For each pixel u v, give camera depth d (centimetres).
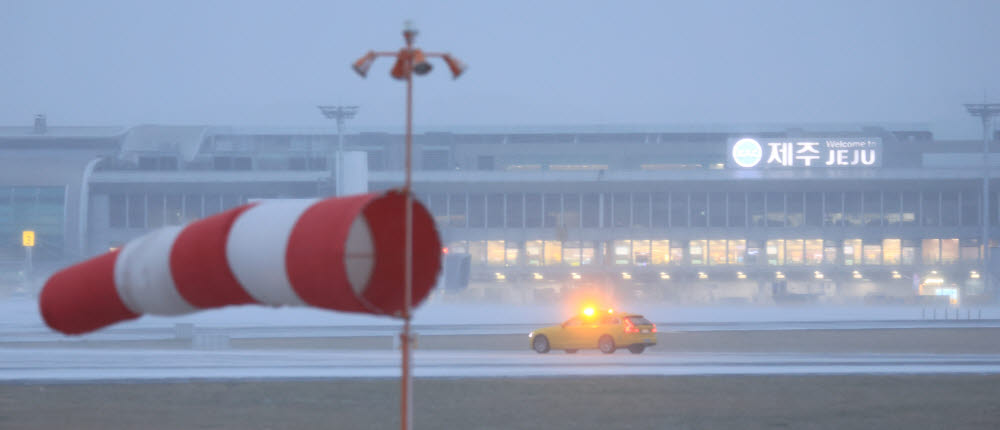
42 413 4025
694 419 3950
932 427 3800
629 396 4562
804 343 9225
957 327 10912
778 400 4466
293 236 2191
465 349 8562
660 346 8806
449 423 3831
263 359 6838
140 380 4962
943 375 5456
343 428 3719
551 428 3741
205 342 8456
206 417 3947
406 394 2466
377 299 2475
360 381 5062
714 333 10175
